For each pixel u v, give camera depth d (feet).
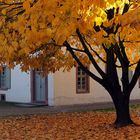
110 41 30.89
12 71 98.84
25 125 59.77
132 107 85.51
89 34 36.76
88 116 69.77
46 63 58.59
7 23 29.81
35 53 54.49
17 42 28.55
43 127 57.00
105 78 54.75
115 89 55.06
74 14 24.75
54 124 60.03
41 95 91.15
